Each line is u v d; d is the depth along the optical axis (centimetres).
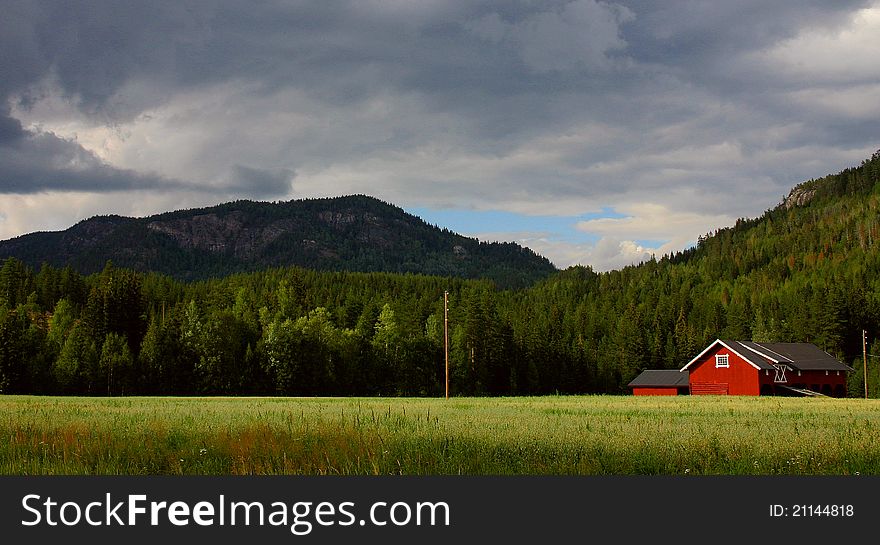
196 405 3903
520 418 2709
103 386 9238
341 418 2447
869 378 10169
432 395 11188
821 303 12525
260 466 1569
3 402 4378
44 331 12475
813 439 1908
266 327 10912
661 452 1714
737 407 4188
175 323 10825
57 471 1562
